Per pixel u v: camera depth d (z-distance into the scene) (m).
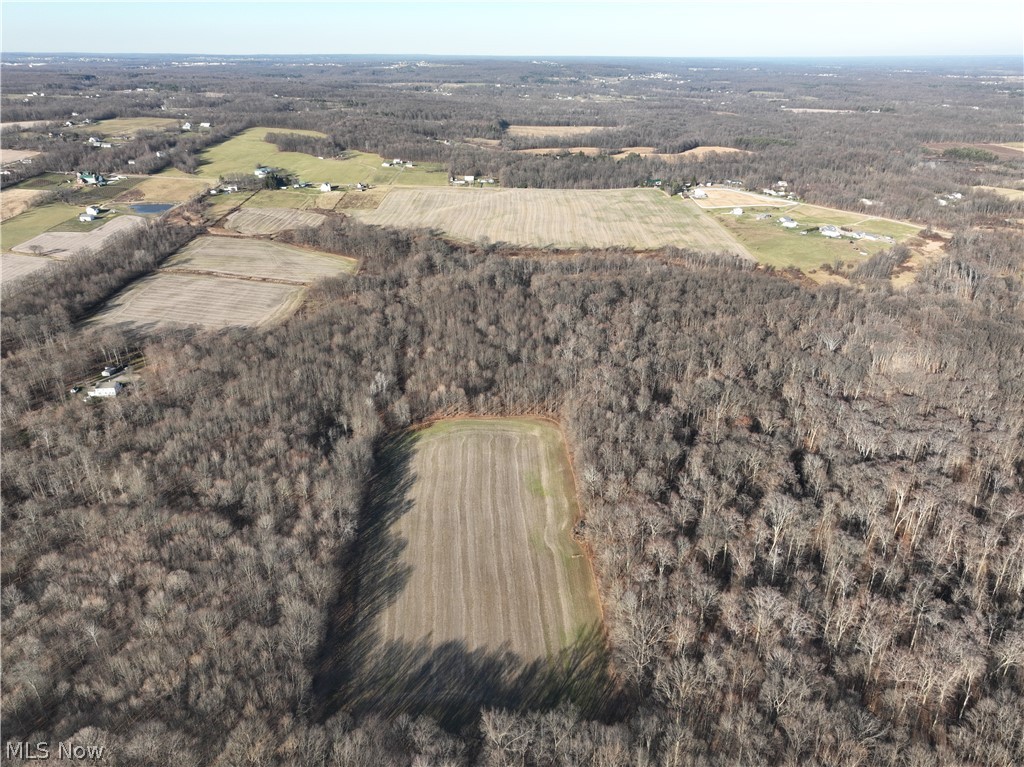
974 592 71.88
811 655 65.31
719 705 62.09
